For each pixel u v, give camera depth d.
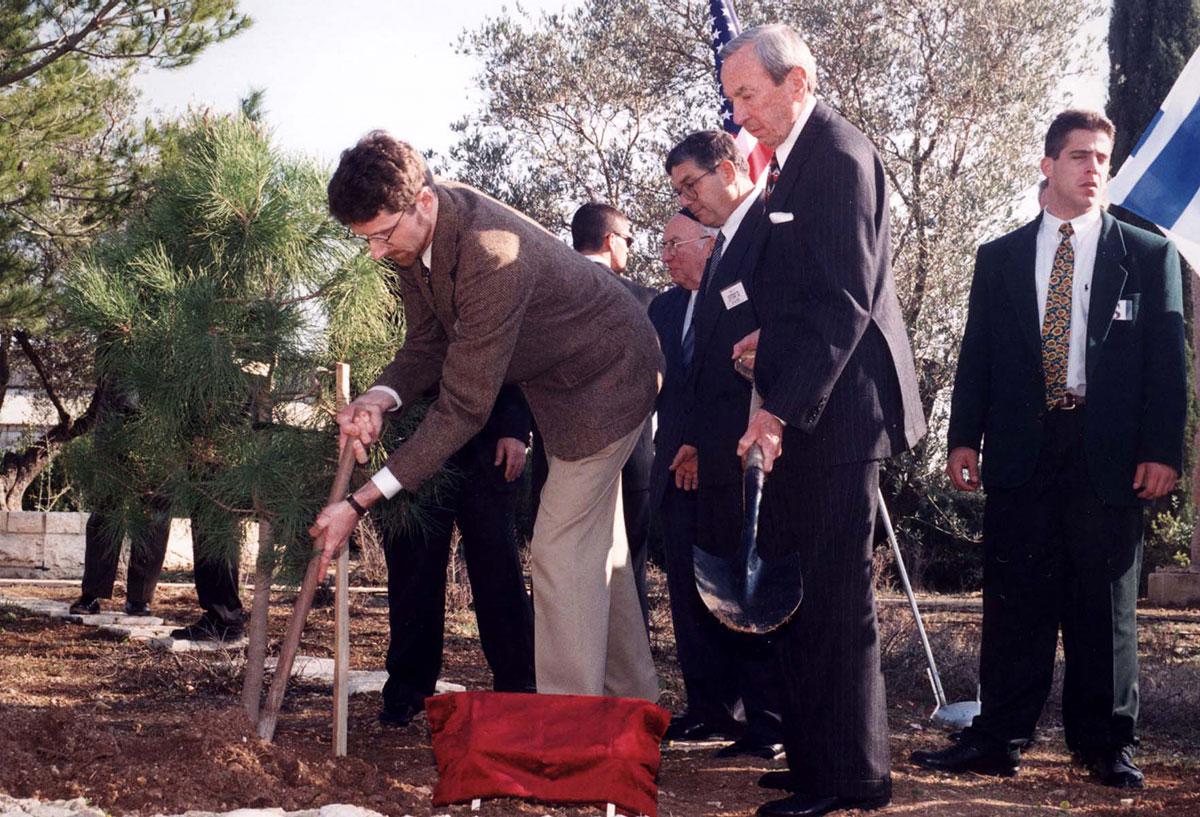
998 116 13.57
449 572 8.73
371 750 3.82
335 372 3.85
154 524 4.13
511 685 4.54
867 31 13.87
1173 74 15.62
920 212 13.09
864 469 3.21
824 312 3.11
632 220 15.30
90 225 11.34
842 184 3.16
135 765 3.08
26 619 7.12
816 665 3.22
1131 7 15.94
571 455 3.58
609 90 15.58
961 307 12.85
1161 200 5.52
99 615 7.29
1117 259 3.97
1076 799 3.57
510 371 3.56
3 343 13.88
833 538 3.20
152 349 3.66
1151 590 12.68
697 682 4.45
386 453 3.86
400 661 4.37
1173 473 3.84
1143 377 3.92
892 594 11.60
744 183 4.30
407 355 3.69
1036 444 3.94
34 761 3.06
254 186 3.69
